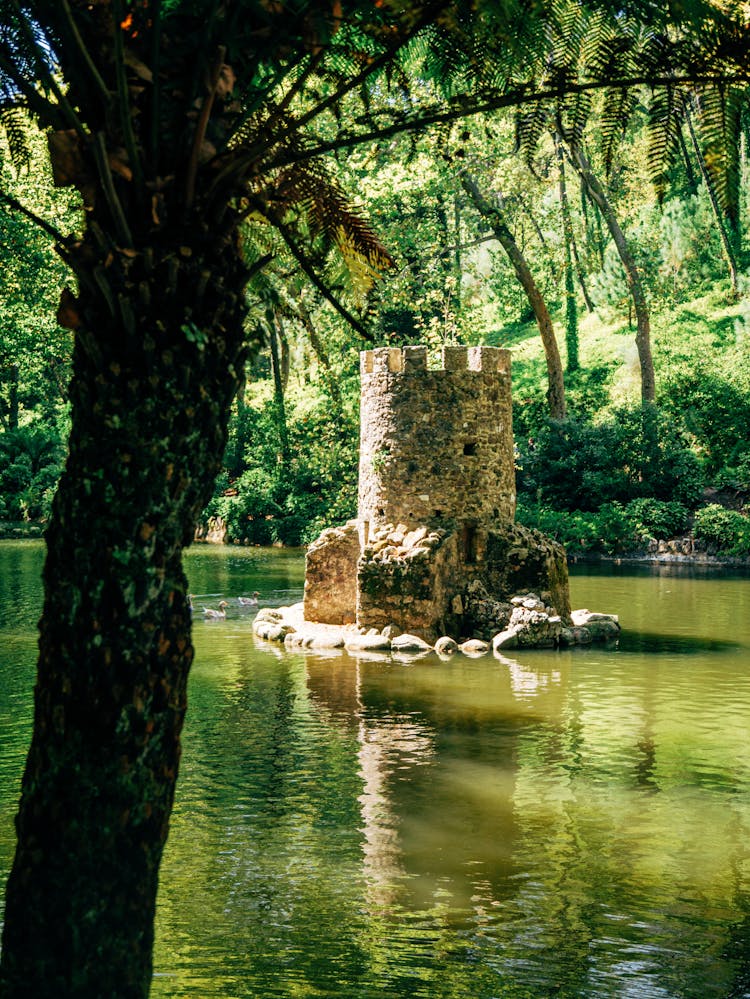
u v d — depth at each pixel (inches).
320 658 742.5
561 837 373.1
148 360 137.6
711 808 406.3
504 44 158.2
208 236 141.6
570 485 1708.9
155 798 144.0
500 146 1243.8
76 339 144.1
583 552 1584.6
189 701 595.8
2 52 158.2
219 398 145.0
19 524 2066.9
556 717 559.5
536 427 1914.4
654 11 147.3
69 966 139.2
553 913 305.6
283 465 1942.7
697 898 317.4
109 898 140.6
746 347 1827.0
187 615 148.1
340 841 367.2
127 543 139.3
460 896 317.4
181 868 339.6
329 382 1334.9
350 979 259.9
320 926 294.0
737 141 153.1
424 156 1034.7
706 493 1679.4
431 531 821.2
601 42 158.6
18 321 1328.7
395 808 404.8
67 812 139.9
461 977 261.3
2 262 920.3
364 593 808.9
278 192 174.6
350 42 167.6
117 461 138.4
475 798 417.4
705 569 1405.0
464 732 526.0
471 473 841.5
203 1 139.6
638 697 609.3
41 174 759.1
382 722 546.6
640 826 385.4
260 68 163.2
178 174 139.3
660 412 1699.1
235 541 1959.9
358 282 195.9
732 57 148.4
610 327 2197.3
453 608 825.5
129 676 140.5
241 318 147.4
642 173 1628.9
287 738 512.1
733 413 1729.8
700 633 855.1
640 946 282.5
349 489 1595.7
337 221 179.0
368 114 165.0
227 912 303.9
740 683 649.6
